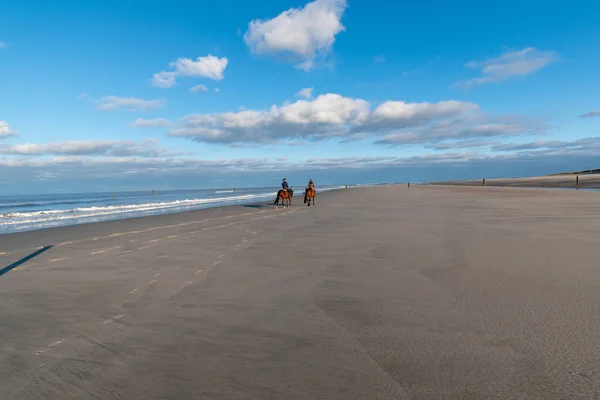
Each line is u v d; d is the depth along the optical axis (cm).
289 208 2438
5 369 318
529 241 900
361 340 368
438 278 591
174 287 571
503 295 491
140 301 504
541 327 382
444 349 341
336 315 440
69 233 1287
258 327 409
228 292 542
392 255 786
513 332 373
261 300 504
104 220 1847
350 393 274
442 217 1596
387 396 268
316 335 383
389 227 1279
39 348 360
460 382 284
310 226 1359
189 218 1811
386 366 314
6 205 4166
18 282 608
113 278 629
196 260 771
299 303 488
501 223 1302
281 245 945
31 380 300
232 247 927
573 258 696
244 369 315
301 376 301
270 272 661
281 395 274
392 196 3931
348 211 2077
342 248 884
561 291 498
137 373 311
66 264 750
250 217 1805
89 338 383
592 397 259
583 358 314
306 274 641
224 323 422
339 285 568
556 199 2692
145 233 1252
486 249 814
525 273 598
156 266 719
